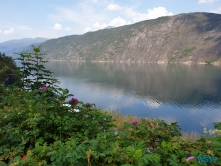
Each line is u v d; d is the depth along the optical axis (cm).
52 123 362
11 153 283
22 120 386
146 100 5262
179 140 316
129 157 223
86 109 441
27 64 623
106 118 411
